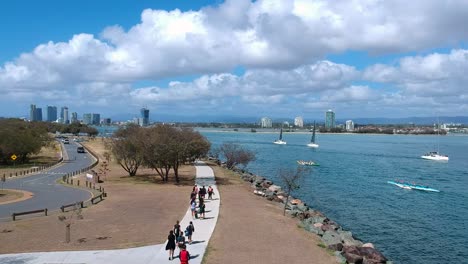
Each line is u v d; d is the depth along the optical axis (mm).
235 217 46281
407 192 85188
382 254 41062
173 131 76875
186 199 56938
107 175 84938
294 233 41094
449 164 145875
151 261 30312
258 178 91750
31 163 104000
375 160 156750
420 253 45844
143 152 74500
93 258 30828
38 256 31125
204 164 113750
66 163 104750
